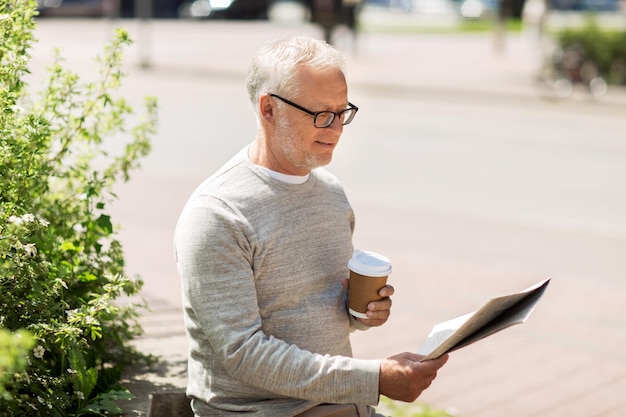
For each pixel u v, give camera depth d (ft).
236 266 8.91
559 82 63.10
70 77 11.61
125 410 10.56
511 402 17.65
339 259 9.81
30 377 9.25
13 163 10.02
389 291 9.52
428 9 143.95
